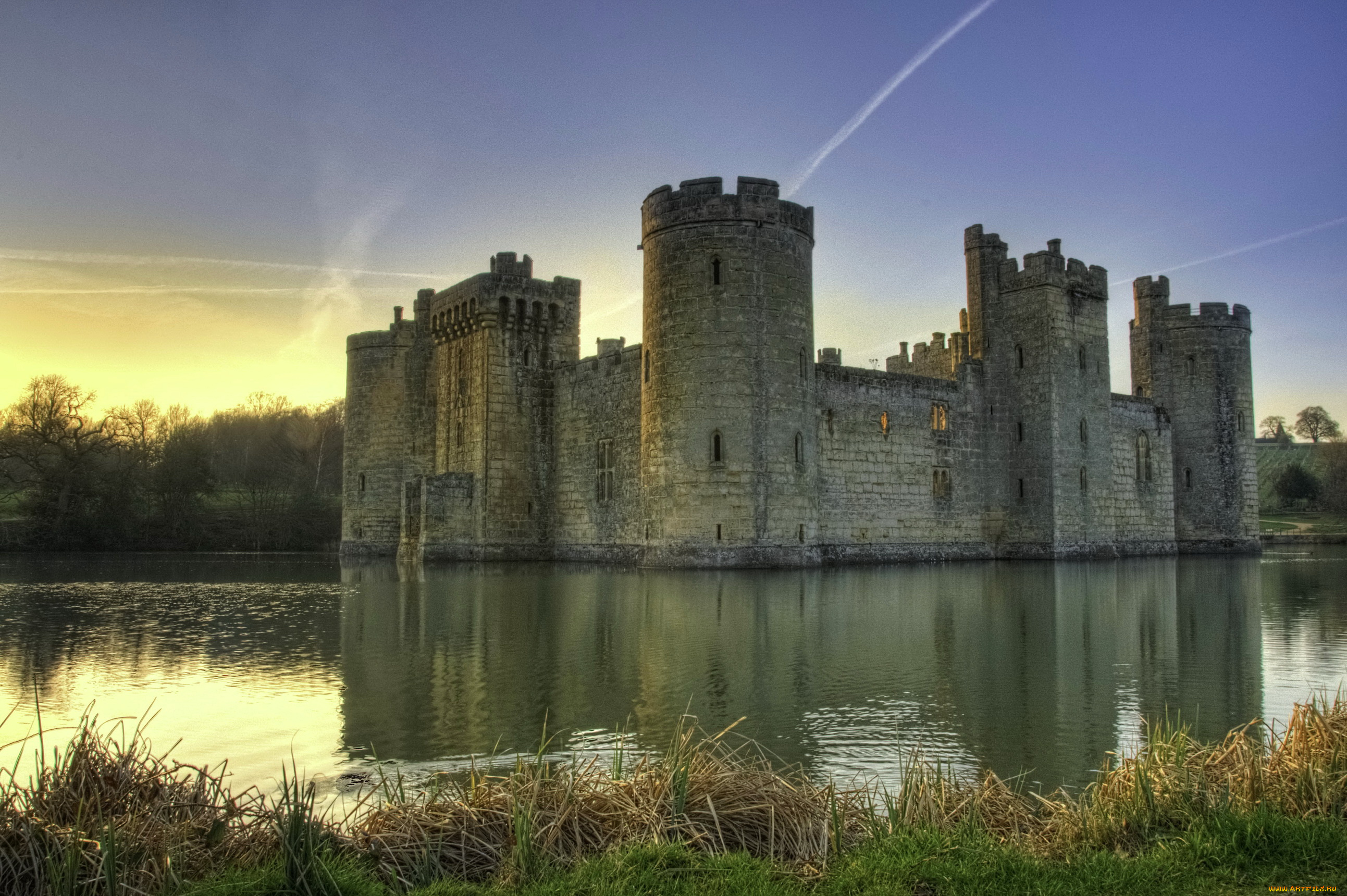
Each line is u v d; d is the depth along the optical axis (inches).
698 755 426.9
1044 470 2357.3
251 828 371.6
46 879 330.3
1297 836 357.7
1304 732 442.0
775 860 363.3
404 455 2608.3
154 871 336.5
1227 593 1389.0
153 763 445.7
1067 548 2353.6
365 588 1492.4
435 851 358.6
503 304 2336.4
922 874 343.3
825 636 921.5
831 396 2194.9
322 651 845.2
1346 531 3725.4
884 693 667.4
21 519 3319.4
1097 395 2468.0
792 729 572.4
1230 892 328.5
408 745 542.6
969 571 1902.1
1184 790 402.9
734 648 848.3
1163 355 2881.4
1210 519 2802.7
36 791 375.2
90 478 3196.4
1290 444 7007.9
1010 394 2429.9
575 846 368.5
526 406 2362.2
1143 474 2701.8
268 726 584.7
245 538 3444.9
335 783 474.3
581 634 928.9
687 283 1867.6
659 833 369.4
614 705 632.4
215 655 832.3
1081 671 747.4
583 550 2272.4
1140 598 1318.9
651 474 1904.5
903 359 2928.2
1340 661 795.4
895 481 2290.8
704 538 1824.6
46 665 786.8
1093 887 333.4
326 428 4658.0
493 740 550.9
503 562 2269.9
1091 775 488.4
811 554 1905.8
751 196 1865.2
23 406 3174.2
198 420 4960.6
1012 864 347.6
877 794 457.7
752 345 1846.7
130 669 768.3
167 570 2041.1
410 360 2620.6
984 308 2481.5
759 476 1835.6
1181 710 624.1
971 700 649.0
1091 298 2481.5
